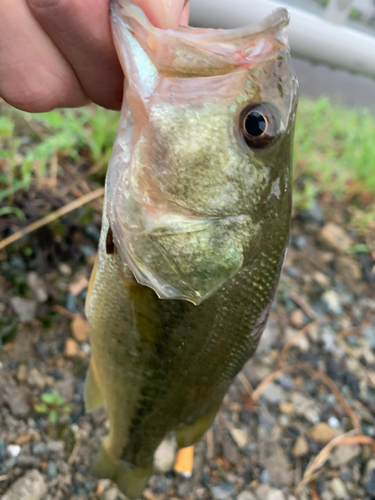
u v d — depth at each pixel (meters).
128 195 0.12
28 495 0.19
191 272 0.12
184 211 0.11
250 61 0.11
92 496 0.20
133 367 0.14
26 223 0.27
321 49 0.51
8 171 0.27
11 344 0.23
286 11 0.11
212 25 0.39
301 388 0.28
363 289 0.36
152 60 0.11
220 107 0.11
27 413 0.21
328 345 0.31
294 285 0.34
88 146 0.33
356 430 0.27
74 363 0.24
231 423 0.25
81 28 0.11
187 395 0.14
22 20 0.11
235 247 0.12
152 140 0.11
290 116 0.11
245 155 0.11
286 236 0.13
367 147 0.42
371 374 0.30
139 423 0.15
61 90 0.13
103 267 0.13
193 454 0.23
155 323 0.13
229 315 0.13
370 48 0.52
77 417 0.22
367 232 0.42
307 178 0.43
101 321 0.14
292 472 0.24
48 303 0.25
